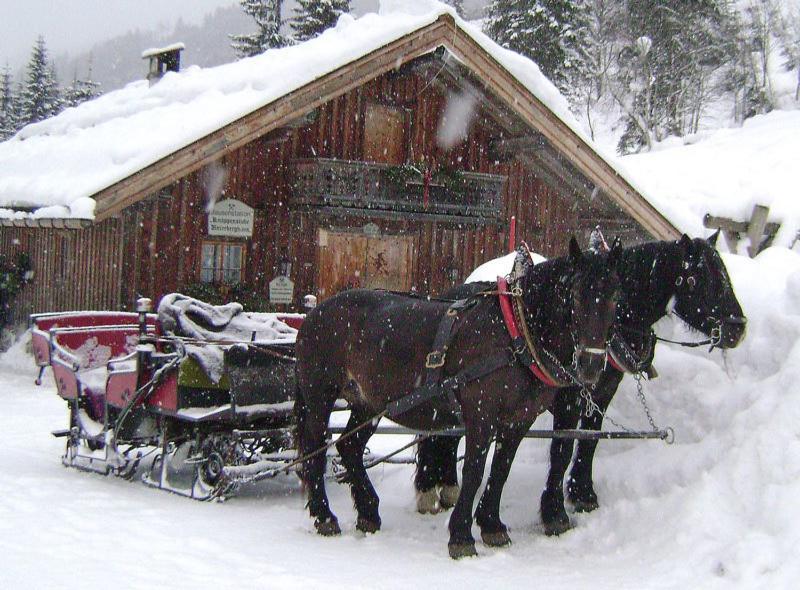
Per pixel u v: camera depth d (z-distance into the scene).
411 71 18.58
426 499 7.74
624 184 18.22
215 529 6.96
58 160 17.88
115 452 8.49
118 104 21.78
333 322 7.40
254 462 8.08
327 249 19.02
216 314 8.88
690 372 7.47
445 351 6.52
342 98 18.88
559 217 21.56
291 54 17.92
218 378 7.82
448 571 6.03
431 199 19.42
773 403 6.37
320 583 5.68
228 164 17.64
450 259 20.61
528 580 5.84
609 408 7.99
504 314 6.31
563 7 36.03
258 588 5.53
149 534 6.67
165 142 14.79
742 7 41.81
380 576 5.88
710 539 5.93
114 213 14.57
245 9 44.38
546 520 6.99
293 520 7.49
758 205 16.84
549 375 6.23
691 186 20.34
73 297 17.55
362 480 7.30
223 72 19.27
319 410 7.43
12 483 8.15
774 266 8.42
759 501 5.91
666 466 6.93
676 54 38.03
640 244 7.30
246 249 17.98
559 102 17.83
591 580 5.82
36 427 11.45
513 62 17.45
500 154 20.42
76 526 6.78
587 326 5.82
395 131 19.62
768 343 6.96
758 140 24.19
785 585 5.11
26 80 66.69
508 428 6.54
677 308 7.02
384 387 6.95
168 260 16.88
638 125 36.38
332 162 18.02
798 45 39.44
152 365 8.08
